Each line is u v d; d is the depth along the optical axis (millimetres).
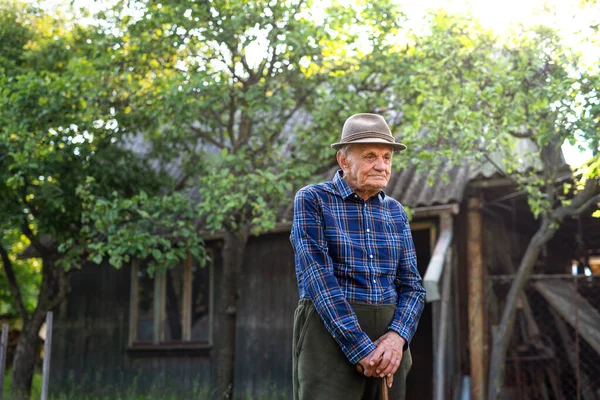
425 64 7199
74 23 9570
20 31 9750
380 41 7906
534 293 9516
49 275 10227
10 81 8578
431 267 7762
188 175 9906
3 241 9945
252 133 9180
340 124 8352
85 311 12000
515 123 6762
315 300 2633
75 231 9477
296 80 8516
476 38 7250
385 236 2809
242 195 7680
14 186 8156
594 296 9383
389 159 2820
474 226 8836
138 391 11289
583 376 9258
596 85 5941
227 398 8750
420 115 7008
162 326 11312
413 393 10734
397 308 2779
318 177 8398
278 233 10547
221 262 10930
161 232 9492
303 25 7641
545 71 6828
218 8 8117
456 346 9086
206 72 8078
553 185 7238
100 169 9000
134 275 11633
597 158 5391
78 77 8258
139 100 8617
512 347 9117
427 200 8703
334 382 2633
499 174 8406
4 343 7422
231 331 8891
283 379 10156
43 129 8375
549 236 7219
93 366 11773
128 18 8453
